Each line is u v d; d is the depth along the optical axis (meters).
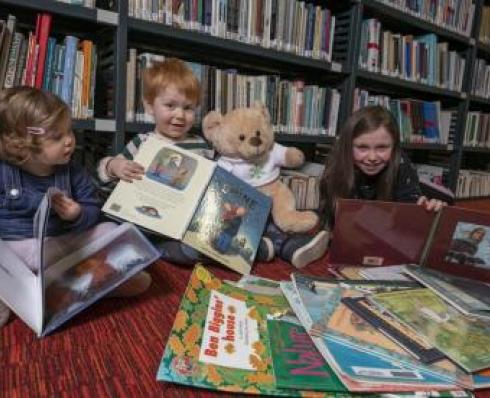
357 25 1.71
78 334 0.72
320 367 0.58
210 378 0.55
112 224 1.00
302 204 1.71
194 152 1.20
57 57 1.15
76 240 0.92
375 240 1.02
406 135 2.08
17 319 0.75
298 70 1.92
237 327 0.67
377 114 1.19
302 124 1.70
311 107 1.72
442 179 2.43
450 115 2.34
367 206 0.99
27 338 0.70
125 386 0.58
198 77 1.40
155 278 0.98
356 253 1.03
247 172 1.31
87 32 1.41
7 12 1.20
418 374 0.55
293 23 1.57
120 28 1.19
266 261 1.13
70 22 1.30
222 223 1.07
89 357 0.65
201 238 1.03
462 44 2.31
